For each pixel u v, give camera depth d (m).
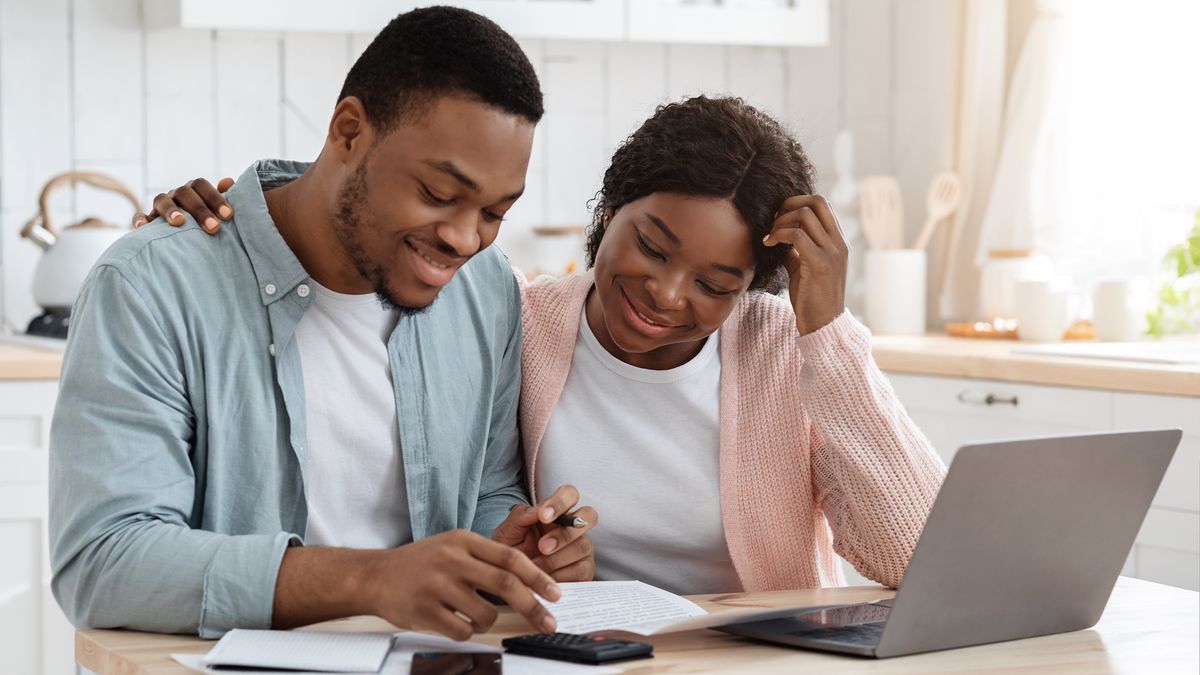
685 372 1.65
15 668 2.63
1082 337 3.10
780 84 3.78
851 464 1.54
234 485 1.41
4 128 3.08
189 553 1.24
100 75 3.14
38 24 3.09
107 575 1.25
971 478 1.16
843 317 1.56
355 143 1.31
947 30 3.54
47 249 2.91
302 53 3.31
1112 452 1.25
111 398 1.31
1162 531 2.47
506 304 1.65
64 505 1.30
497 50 1.26
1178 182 3.18
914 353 2.91
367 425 1.49
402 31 1.27
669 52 3.66
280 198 1.46
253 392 1.42
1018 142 3.35
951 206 3.46
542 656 1.16
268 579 1.22
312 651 1.14
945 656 1.21
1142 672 1.17
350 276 1.44
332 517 1.49
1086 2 3.28
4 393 2.58
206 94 3.24
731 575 1.69
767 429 1.65
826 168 3.81
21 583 2.62
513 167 1.28
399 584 1.17
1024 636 1.28
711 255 1.46
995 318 3.31
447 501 1.56
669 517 1.65
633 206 1.51
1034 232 3.33
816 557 1.69
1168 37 3.18
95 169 3.16
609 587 1.41
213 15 2.93
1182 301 2.93
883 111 3.74
